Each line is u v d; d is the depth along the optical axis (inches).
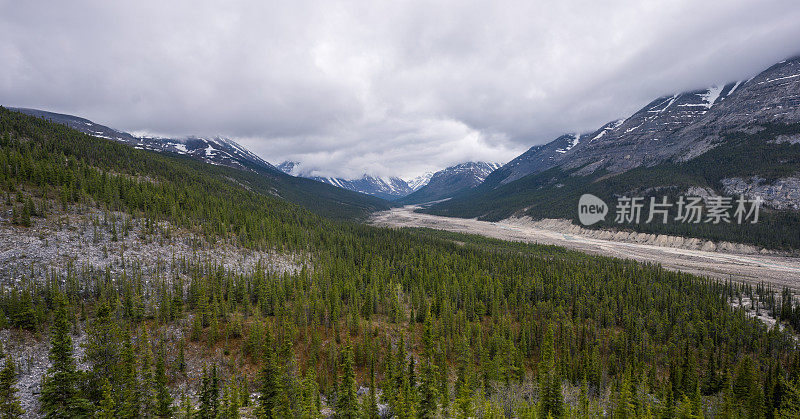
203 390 2080.5
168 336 2962.6
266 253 5290.4
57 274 3206.2
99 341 1877.5
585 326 3996.1
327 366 2994.6
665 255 7800.2
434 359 3014.3
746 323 3922.2
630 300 4542.3
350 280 4471.0
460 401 2180.1
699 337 3791.8
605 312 4247.0
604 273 5536.4
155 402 2015.3
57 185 4638.3
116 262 3671.3
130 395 1823.3
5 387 1712.6
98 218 4279.0
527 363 3417.8
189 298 3452.3
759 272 6279.5
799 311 4099.4
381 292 4291.3
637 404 2546.8
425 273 5059.1
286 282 4062.5
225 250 4847.4
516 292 4662.9
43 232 3690.9
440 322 3545.8
